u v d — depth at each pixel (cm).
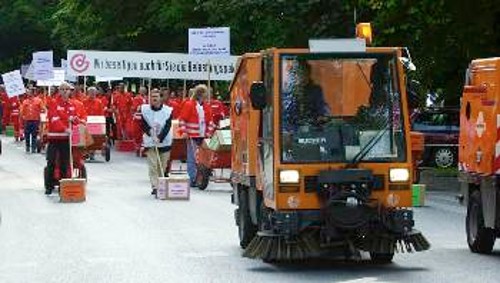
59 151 3097
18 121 6309
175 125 3834
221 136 3281
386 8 3806
